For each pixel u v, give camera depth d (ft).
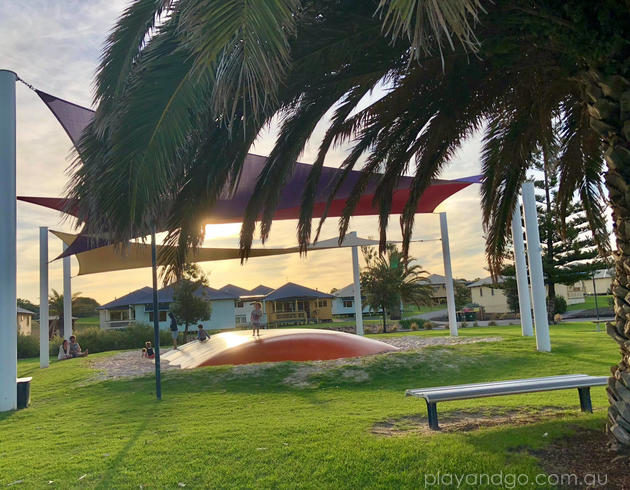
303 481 14.93
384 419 22.95
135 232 11.35
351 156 22.82
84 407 31.55
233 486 14.89
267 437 19.89
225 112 10.69
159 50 11.20
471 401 27.25
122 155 11.10
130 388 37.86
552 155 25.12
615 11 13.48
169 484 15.30
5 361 31.24
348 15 15.08
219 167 15.53
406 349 51.90
